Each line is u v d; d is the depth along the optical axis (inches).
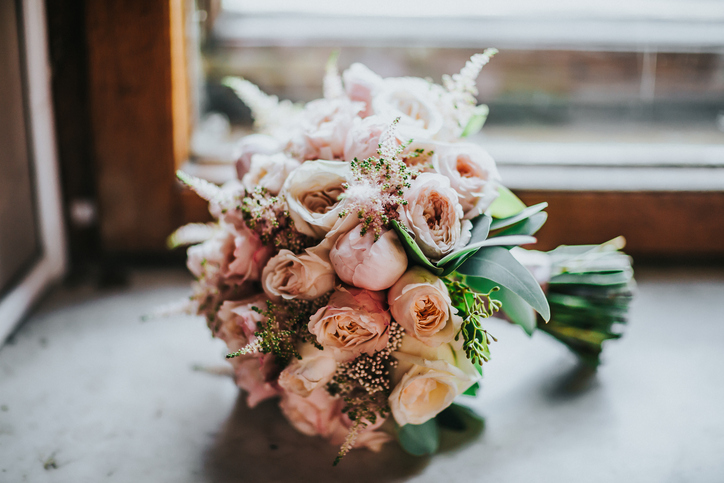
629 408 26.3
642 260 35.7
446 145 23.6
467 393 25.2
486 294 24.2
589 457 24.2
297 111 29.6
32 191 31.9
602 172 34.8
